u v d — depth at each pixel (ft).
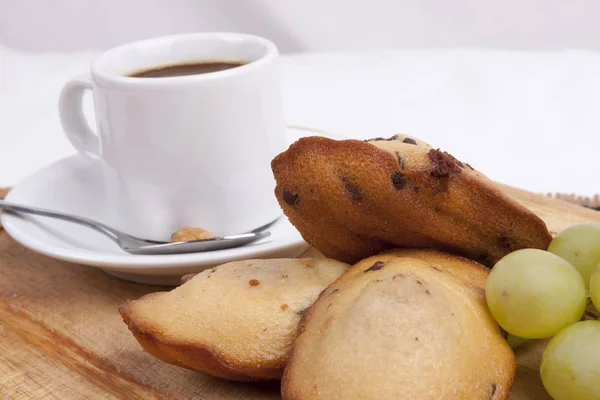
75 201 1.68
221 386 1.36
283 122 1.64
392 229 1.35
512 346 1.35
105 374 1.38
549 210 1.66
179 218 1.59
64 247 1.52
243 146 1.58
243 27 3.02
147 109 1.54
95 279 1.56
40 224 1.60
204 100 1.54
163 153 1.56
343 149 1.33
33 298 1.53
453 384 1.22
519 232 1.36
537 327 1.28
